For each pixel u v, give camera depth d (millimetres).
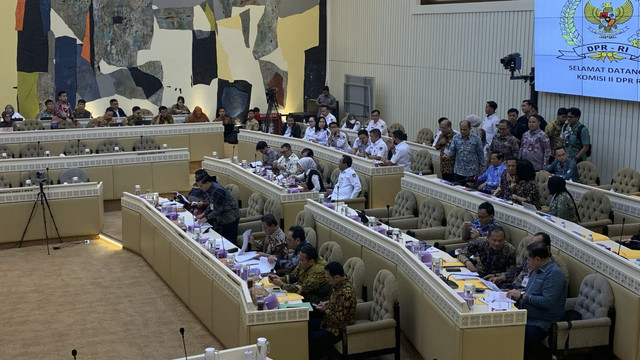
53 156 14477
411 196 10586
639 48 11500
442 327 6684
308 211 10148
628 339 6777
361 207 11680
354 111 20500
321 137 15320
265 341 5742
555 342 6730
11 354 7914
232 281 7512
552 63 13273
